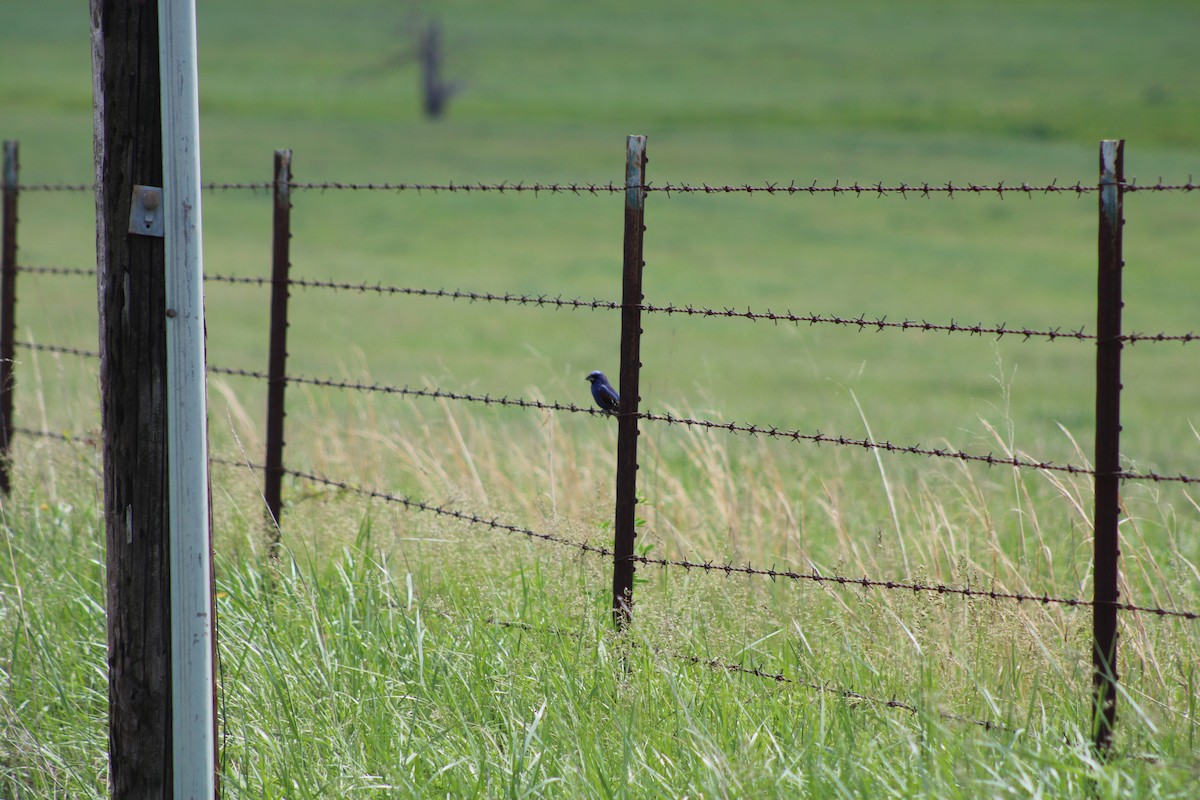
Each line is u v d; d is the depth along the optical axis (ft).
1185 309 397.19
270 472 79.41
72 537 78.89
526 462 93.20
